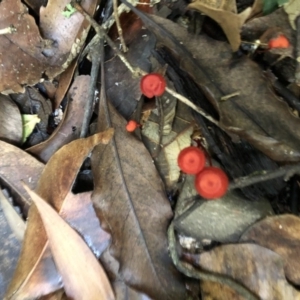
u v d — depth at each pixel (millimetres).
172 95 163
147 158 157
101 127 161
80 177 167
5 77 167
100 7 171
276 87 160
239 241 152
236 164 159
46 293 153
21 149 165
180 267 152
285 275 148
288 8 160
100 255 154
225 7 153
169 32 159
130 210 153
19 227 163
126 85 167
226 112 151
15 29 164
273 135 146
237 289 147
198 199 155
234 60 154
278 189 160
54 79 173
